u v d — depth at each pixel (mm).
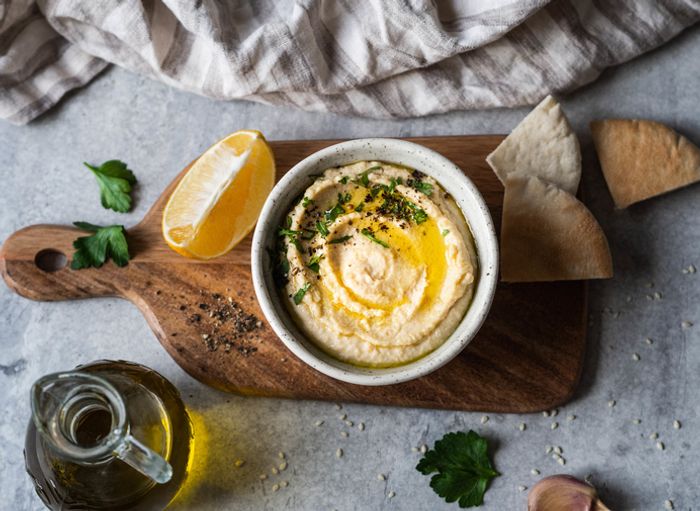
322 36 509
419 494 494
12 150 557
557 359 481
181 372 516
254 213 499
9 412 526
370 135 532
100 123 553
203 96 546
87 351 526
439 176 450
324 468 502
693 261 498
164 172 544
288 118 540
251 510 502
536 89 507
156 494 463
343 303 439
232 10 524
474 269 437
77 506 452
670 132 488
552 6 500
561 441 490
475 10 499
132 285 510
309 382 493
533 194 473
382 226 445
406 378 421
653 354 492
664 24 500
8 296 536
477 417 497
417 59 503
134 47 522
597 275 470
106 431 451
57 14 520
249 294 502
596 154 509
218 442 509
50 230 522
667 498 480
